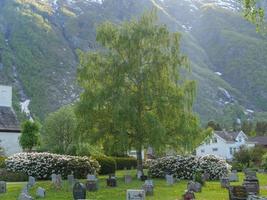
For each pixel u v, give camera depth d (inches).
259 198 769.6
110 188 1126.4
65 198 947.3
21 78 7086.6
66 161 1428.4
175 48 1441.9
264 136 4685.0
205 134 1486.2
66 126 2155.5
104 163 1667.1
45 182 1258.6
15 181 1382.9
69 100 6737.2
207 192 1072.2
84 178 1430.9
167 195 1004.6
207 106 7126.0
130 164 2198.6
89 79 1412.4
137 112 1364.4
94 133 1405.0
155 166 1507.1
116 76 1381.6
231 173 1509.6
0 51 7559.1
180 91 1405.0
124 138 1343.5
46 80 7086.6
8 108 2336.4
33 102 6525.6
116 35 1430.9
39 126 2217.0
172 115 1398.9
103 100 1352.1
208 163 1478.8
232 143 4224.9
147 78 1381.6
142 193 803.4
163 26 1453.0
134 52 1416.1
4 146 2154.3
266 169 2197.3
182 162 1481.3
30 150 2175.2
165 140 1378.0
